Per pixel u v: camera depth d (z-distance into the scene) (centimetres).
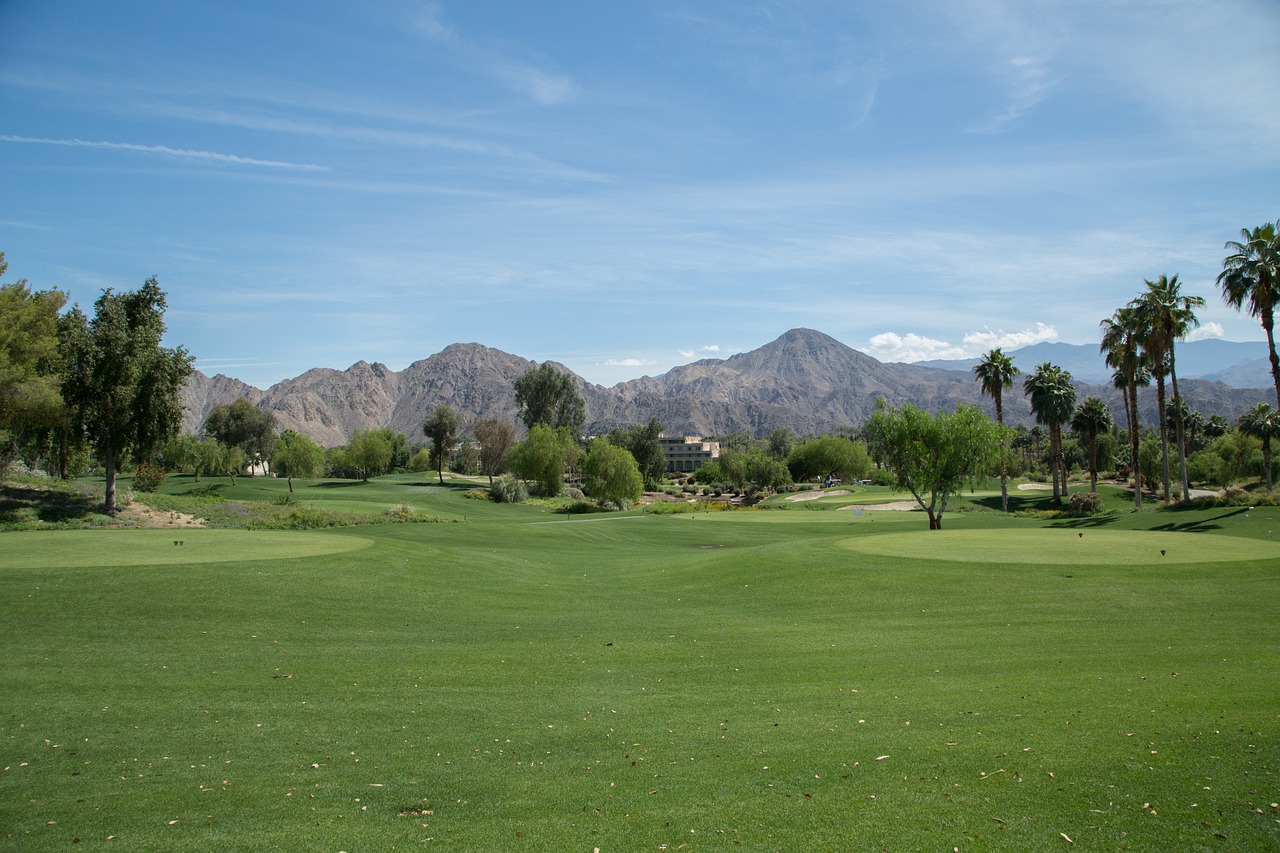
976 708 1124
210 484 8456
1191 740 928
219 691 1264
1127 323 5297
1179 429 4856
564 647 1612
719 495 11831
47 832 767
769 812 790
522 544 3931
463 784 898
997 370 6369
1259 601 1808
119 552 2278
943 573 2175
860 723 1082
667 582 2492
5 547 2339
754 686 1312
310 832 769
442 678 1373
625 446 13525
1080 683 1234
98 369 4078
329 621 1759
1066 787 812
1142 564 2203
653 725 1114
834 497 8775
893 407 4625
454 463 15050
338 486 9262
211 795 865
